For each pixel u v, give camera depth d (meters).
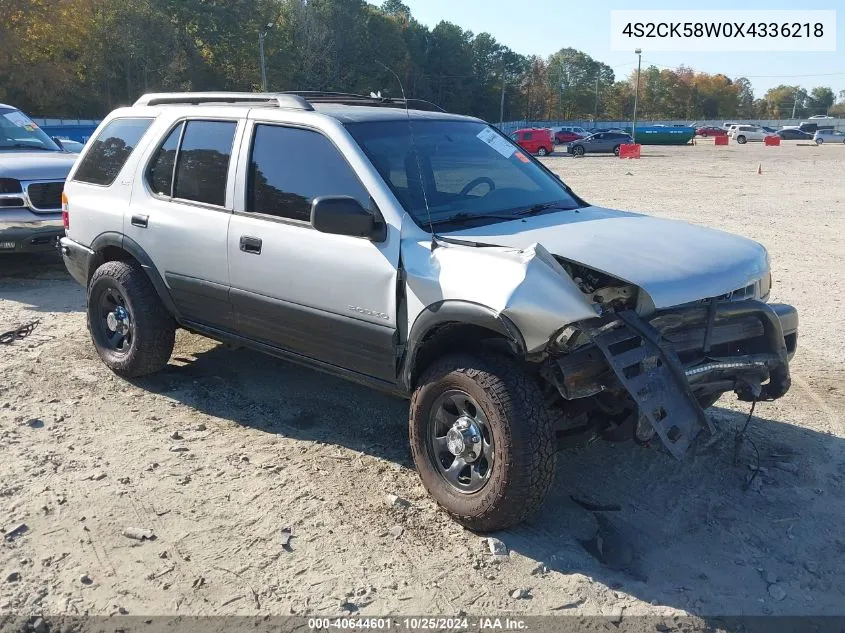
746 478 4.30
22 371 5.81
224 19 68.25
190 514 3.85
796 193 20.44
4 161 8.52
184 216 4.95
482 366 3.57
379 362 4.08
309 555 3.53
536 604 3.23
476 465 3.71
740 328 3.82
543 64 121.62
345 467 4.38
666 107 138.00
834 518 3.92
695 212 15.80
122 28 62.53
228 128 4.84
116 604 3.19
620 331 3.42
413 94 5.56
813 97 176.12
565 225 4.13
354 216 3.80
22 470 4.26
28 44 51.47
